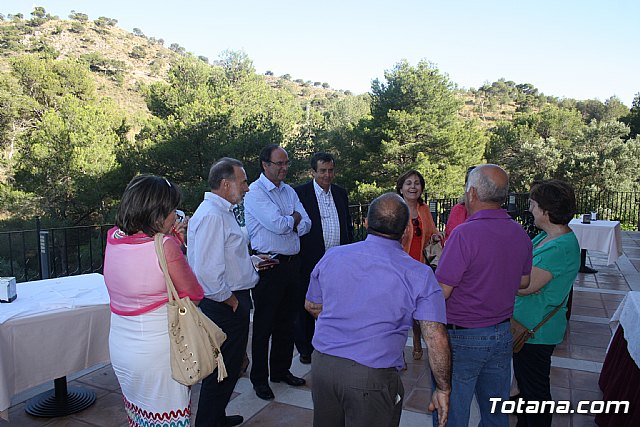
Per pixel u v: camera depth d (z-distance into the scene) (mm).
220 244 2438
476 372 2096
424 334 1714
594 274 7250
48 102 24828
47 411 2988
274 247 3199
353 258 1795
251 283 2723
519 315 2373
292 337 3432
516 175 26391
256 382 3244
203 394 2590
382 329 1724
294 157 19578
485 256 1993
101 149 17578
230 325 2557
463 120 27656
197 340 1888
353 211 7879
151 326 1882
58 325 2580
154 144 17594
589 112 48812
